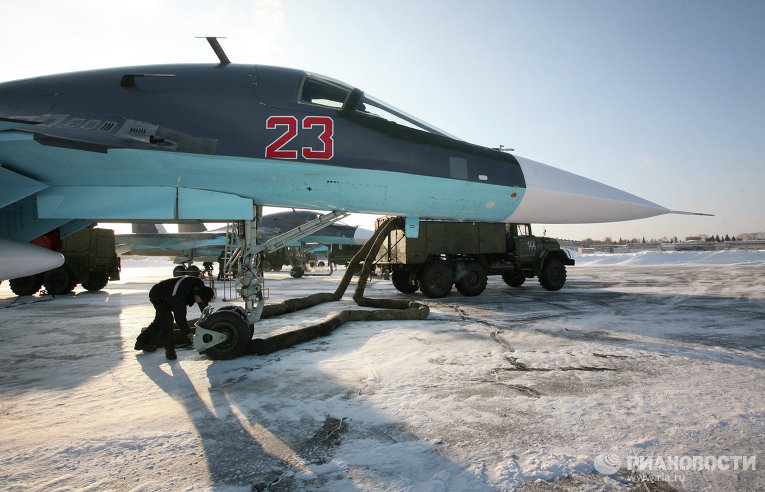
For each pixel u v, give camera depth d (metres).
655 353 4.53
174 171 5.25
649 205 7.07
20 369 4.18
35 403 3.19
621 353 4.54
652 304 8.90
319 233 22.30
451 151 5.99
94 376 3.91
